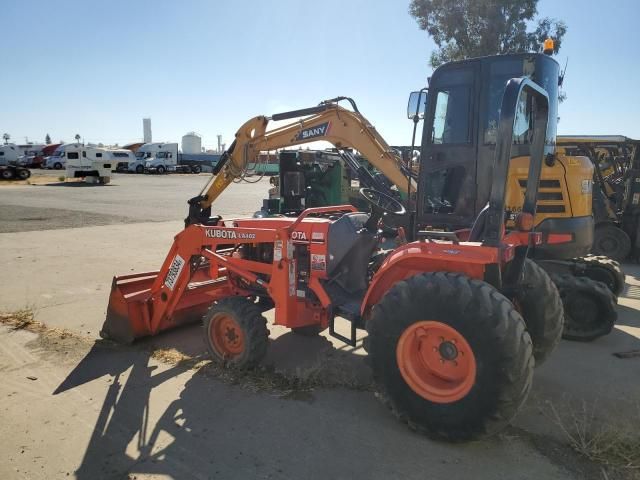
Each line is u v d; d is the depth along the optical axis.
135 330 4.70
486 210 3.44
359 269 4.22
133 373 4.12
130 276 4.89
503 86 5.39
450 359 3.00
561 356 4.62
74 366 4.26
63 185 30.80
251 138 6.41
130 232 12.12
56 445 3.07
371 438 3.12
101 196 23.19
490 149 5.46
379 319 3.15
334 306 3.86
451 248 3.06
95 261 8.66
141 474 2.79
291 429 3.24
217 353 4.26
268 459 2.92
